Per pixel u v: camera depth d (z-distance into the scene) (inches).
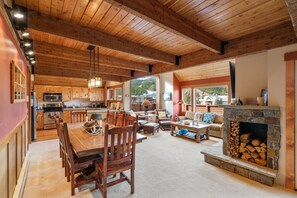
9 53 68.2
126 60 179.9
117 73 225.5
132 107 346.0
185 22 88.4
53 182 97.0
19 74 91.8
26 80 135.0
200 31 99.2
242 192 88.7
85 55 145.0
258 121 105.0
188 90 303.7
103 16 86.3
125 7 64.4
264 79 115.6
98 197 83.0
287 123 94.0
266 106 100.0
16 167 85.3
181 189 91.0
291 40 90.4
